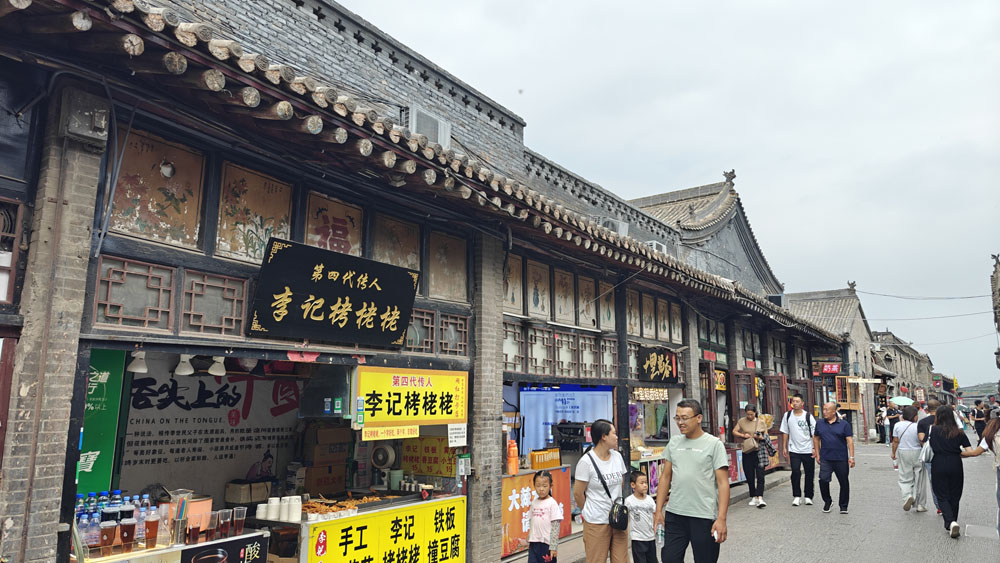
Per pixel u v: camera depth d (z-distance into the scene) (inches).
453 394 270.7
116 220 166.6
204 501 185.8
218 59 140.5
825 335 764.6
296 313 203.0
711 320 550.0
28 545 138.6
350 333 223.3
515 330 321.7
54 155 151.0
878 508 417.7
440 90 325.1
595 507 230.5
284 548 207.3
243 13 233.0
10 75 147.7
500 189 233.3
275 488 270.8
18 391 141.4
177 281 178.5
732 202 680.4
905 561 284.8
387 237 251.6
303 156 200.7
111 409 183.9
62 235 149.4
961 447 339.9
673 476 212.4
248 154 199.0
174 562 169.9
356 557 222.2
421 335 261.3
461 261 286.0
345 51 273.1
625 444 393.1
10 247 146.9
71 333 149.9
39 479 141.8
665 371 442.9
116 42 129.0
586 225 291.6
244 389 271.1
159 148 178.2
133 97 160.1
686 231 598.9
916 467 400.2
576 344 367.2
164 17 128.9
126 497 175.0
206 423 256.2
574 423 360.5
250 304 196.2
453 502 265.3
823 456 405.7
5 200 145.6
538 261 343.0
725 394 561.0
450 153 211.2
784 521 377.7
